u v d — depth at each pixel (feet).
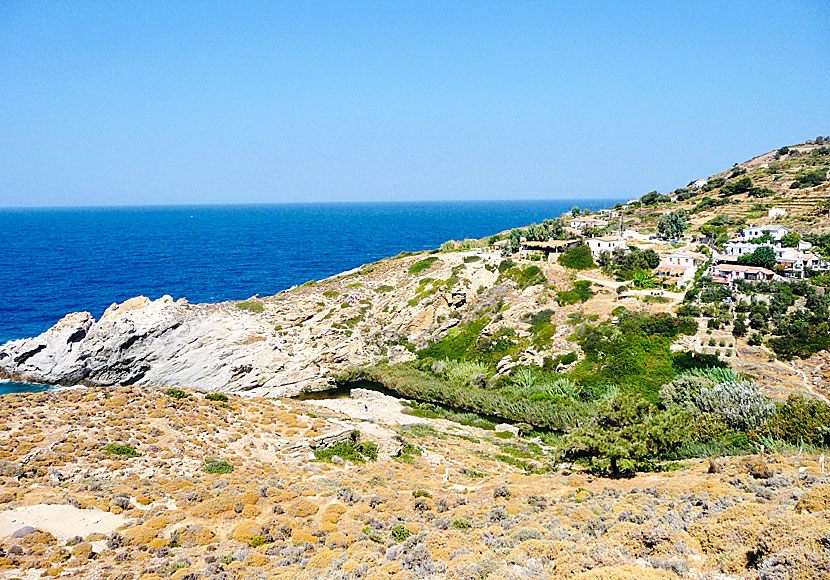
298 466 144.66
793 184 513.86
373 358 300.61
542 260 349.82
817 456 129.59
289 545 97.25
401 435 183.11
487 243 476.13
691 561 73.97
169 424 155.22
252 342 284.61
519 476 154.10
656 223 506.89
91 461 128.26
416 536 97.76
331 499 120.26
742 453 151.23
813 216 420.36
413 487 134.31
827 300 246.88
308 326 305.53
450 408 248.73
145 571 84.94
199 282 570.05
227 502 111.65
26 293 498.69
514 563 81.10
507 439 204.33
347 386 284.61
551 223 469.57
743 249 343.87
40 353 272.92
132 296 492.95
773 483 105.09
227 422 164.55
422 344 305.73
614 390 226.79
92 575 82.58
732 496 99.96
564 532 92.79
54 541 92.17
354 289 345.31
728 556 71.31
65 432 141.49
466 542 93.25
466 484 142.82
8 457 124.98
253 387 274.57
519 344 276.00
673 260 330.34
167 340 277.64
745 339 234.38
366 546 96.02
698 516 89.10
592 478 140.67
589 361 249.55
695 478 125.18
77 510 103.45
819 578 58.39
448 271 339.16
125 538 94.38
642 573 68.49
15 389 261.03
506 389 249.75
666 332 248.52
